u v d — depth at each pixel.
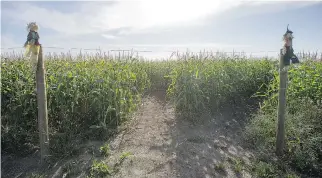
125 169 3.70
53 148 4.07
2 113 4.46
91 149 4.14
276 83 5.65
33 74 4.82
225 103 6.26
